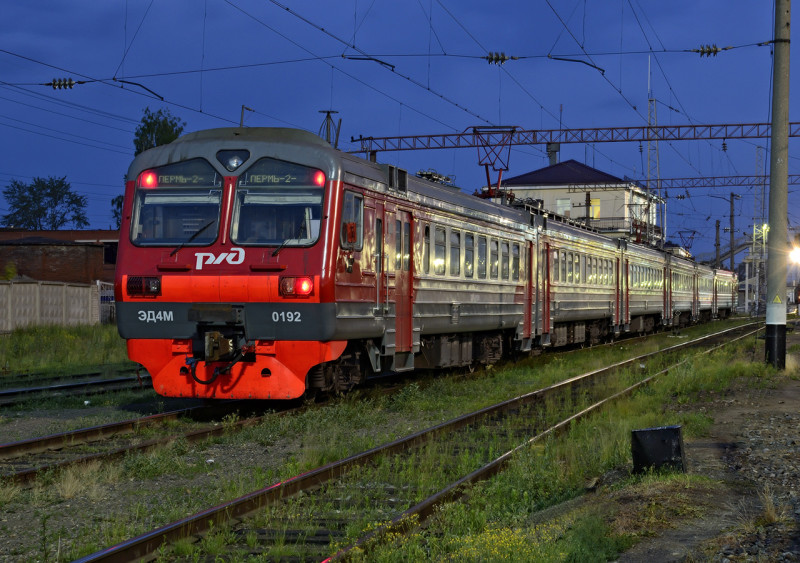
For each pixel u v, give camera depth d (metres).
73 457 8.91
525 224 20.05
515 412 12.58
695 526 6.24
